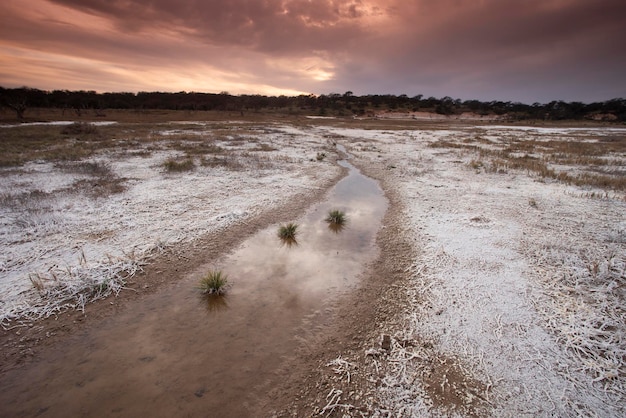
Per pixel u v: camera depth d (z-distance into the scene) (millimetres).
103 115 51781
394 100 100688
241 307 4859
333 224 8227
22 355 3848
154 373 3631
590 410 3133
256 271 5891
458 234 7293
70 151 16750
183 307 4824
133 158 15766
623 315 4477
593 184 11664
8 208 8211
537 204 9406
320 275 5805
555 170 14500
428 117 83938
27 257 5934
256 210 8867
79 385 3453
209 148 19438
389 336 4195
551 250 6391
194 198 9672
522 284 5254
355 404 3264
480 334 4160
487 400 3256
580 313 4527
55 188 10172
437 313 4598
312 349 4039
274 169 14195
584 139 30062
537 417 3070
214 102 92438
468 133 36406
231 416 3139
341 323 4531
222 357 3885
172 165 13359
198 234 7191
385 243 7078
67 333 4223
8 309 4562
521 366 3658
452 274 5605
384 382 3514
